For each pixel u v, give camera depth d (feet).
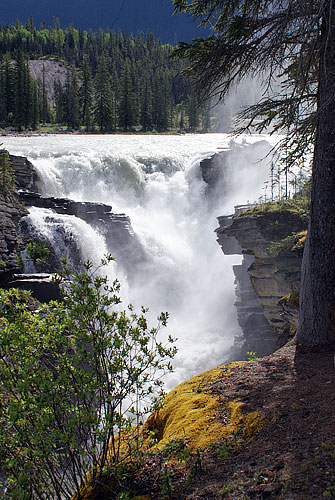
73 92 303.27
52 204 85.56
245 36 21.95
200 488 12.72
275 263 49.03
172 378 57.16
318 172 22.63
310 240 23.21
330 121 21.75
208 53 23.68
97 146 158.30
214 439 15.10
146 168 122.52
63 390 12.91
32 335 13.47
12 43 551.18
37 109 294.87
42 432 12.10
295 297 40.98
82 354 13.12
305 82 21.13
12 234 58.23
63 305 14.40
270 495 11.43
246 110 24.57
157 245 97.14
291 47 21.95
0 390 12.82
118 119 296.71
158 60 383.04
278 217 51.19
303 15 19.40
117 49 479.41
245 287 67.82
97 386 12.98
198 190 117.39
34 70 499.51
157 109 288.30
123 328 13.76
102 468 13.78
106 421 12.82
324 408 14.99
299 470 12.05
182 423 16.66
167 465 14.26
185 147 160.35
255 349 61.11
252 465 13.04
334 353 20.97
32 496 12.74
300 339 23.52
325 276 22.52
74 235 77.46
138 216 109.60
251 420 15.38
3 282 51.39
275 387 17.76
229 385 19.01
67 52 559.79
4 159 70.33
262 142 115.24
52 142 172.65
